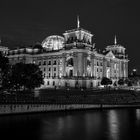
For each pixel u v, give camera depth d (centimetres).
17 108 7244
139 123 6419
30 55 17938
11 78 9500
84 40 15762
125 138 4803
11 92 9488
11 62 18438
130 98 11088
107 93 10844
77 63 14750
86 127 5822
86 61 15000
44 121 6419
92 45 16462
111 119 6988
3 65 9162
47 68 16975
